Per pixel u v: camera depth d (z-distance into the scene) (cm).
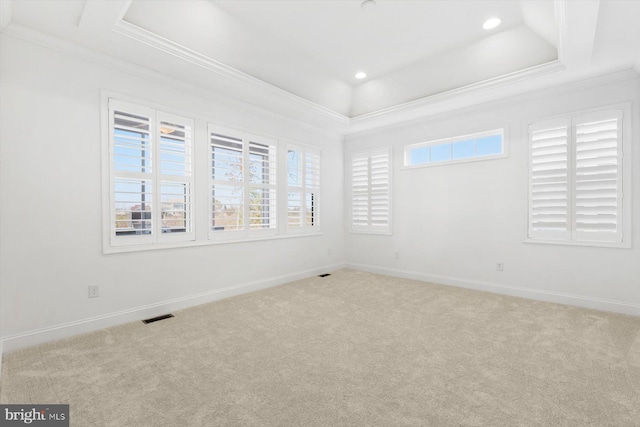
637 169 305
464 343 243
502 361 213
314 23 301
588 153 329
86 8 214
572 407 162
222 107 373
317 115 446
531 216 364
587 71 309
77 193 266
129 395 175
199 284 350
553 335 256
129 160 297
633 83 306
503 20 298
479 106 400
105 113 280
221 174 374
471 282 412
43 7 214
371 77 417
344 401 170
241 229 394
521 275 373
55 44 252
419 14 289
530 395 173
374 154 514
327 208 524
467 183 416
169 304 322
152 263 311
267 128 427
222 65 313
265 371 202
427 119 450
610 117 318
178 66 300
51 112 253
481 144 410
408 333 263
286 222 454
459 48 345
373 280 462
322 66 384
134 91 299
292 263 462
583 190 332
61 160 258
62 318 257
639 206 304
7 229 234
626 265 310
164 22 263
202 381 190
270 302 354
